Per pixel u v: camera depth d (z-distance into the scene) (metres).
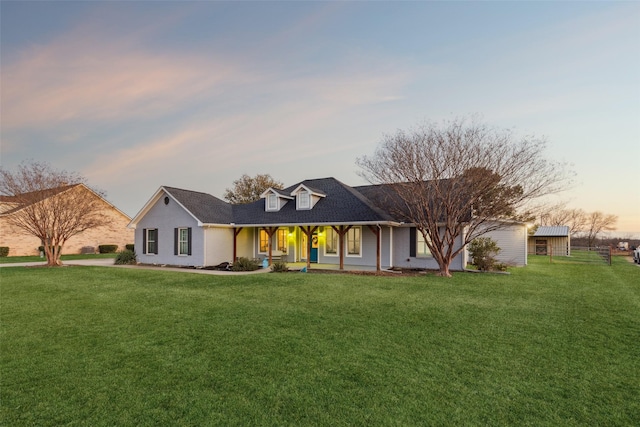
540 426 3.24
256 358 4.89
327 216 16.66
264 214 19.19
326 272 15.20
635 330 6.30
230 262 19.28
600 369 4.59
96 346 5.38
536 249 33.84
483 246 16.19
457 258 16.14
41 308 7.91
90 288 10.63
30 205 17.69
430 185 14.16
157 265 19.06
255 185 42.06
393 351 5.18
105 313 7.45
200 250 17.86
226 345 5.42
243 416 3.37
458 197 13.86
